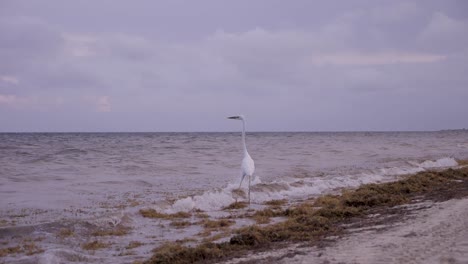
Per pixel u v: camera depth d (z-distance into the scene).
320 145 68.81
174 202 15.92
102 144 69.69
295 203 16.80
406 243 8.69
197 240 10.77
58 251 9.30
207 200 16.12
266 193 18.70
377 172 27.14
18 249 9.93
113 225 12.50
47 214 14.26
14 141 84.75
